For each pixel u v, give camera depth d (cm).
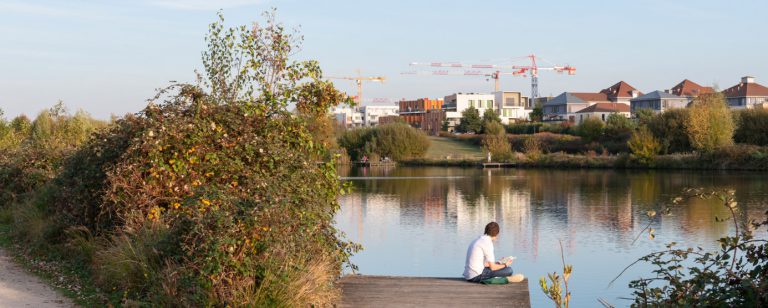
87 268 1039
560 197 3306
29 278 1008
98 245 1073
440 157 7450
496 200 3212
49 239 1212
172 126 1068
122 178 1065
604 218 2481
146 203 1058
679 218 2408
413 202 3147
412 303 935
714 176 4466
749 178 4200
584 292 1342
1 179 1911
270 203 833
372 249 1830
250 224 805
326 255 981
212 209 809
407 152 7588
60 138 2750
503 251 1820
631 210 2711
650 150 5616
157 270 856
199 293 753
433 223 2383
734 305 735
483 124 10875
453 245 1895
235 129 1138
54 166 1819
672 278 814
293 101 1309
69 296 900
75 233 1152
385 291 1007
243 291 773
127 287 882
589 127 7081
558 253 1778
